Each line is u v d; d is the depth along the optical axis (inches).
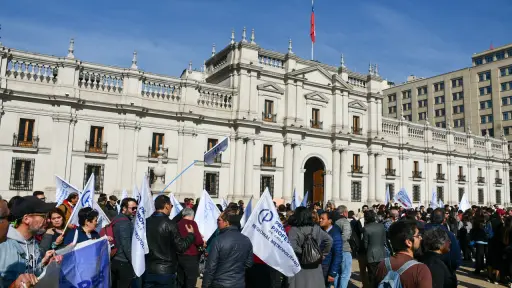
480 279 584.4
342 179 1691.7
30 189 1132.5
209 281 274.8
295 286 321.1
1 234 179.6
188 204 580.1
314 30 1807.3
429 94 3344.0
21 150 1127.0
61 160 1170.0
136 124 1295.5
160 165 996.6
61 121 1182.3
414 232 209.9
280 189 1546.5
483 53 3316.9
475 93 3085.6
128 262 332.2
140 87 1322.6
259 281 362.3
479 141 2331.4
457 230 773.3
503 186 2412.6
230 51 1555.1
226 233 287.6
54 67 1203.2
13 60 1149.1
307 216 334.0
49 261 209.8
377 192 1785.2
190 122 1387.8
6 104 1119.6
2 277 183.3
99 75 1274.6
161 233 309.4
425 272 190.1
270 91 1558.8
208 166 1407.5
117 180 1251.2
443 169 2103.8
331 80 1723.7
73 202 457.4
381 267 209.9
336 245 375.9
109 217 538.6
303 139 1617.9
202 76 1748.3
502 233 530.6
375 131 1808.6
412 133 2011.6
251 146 1473.9
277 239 327.0
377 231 417.7
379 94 1834.4
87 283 235.0
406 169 1939.0
